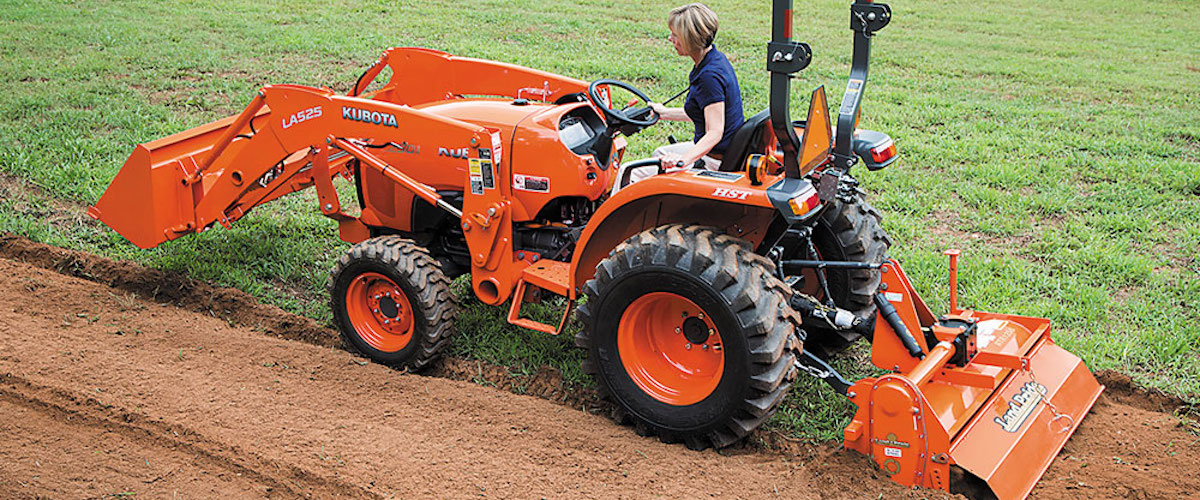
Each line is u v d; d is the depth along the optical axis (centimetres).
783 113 399
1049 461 443
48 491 405
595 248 481
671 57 1357
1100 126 1070
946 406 436
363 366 528
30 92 1027
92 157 828
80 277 636
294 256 667
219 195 584
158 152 590
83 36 1318
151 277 620
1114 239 727
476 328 573
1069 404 482
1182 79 1356
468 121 529
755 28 1628
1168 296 629
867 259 525
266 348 541
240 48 1287
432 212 559
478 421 475
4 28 1348
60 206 735
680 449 458
